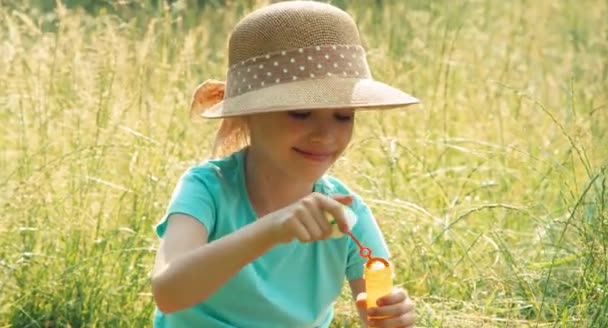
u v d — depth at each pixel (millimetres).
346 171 6734
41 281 6031
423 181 7578
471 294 6086
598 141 6750
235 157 4492
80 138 6781
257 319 4438
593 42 10734
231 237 3738
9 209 6191
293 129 4164
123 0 8820
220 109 4277
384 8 10648
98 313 5926
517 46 10781
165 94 7879
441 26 11008
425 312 5691
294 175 4254
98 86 7395
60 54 7496
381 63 8789
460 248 6527
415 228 6633
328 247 4516
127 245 6094
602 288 5508
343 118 4246
